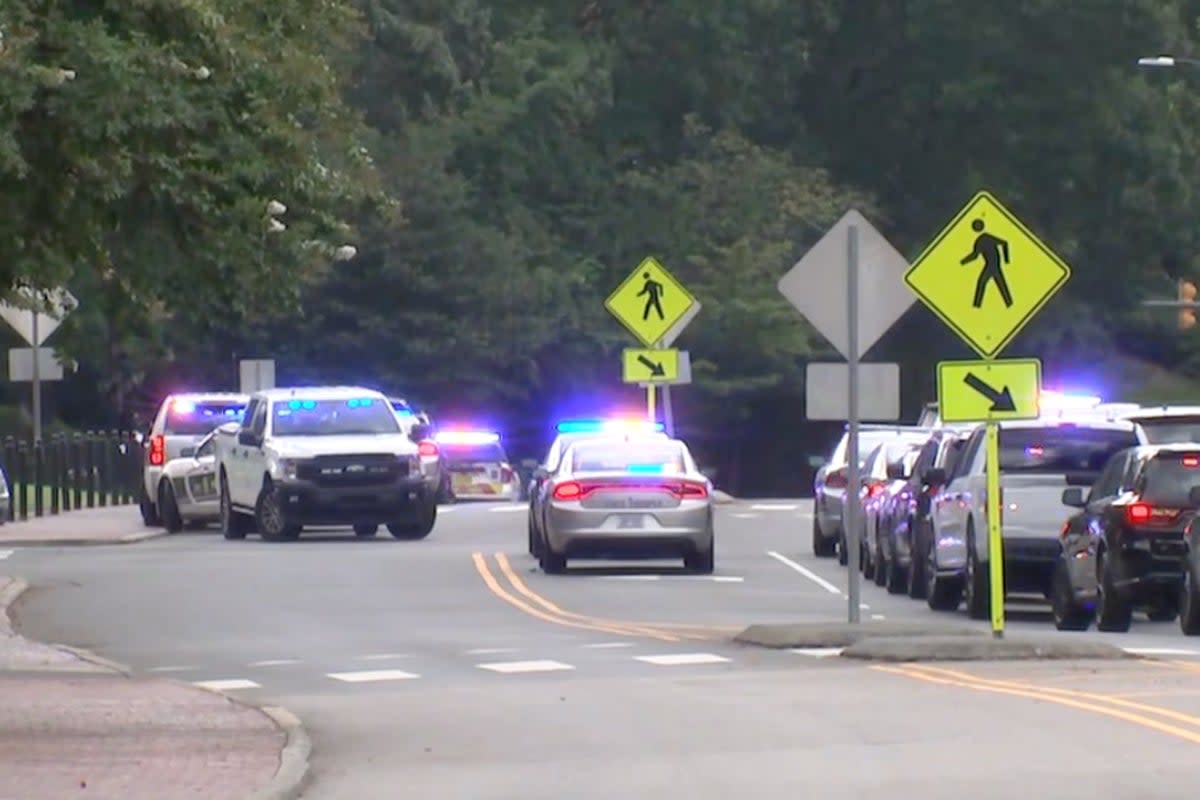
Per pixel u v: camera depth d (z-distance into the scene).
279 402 147.12
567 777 52.22
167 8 65.62
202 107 66.25
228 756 55.16
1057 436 101.38
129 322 73.56
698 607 103.69
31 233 65.94
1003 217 78.31
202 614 100.31
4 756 55.22
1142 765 51.59
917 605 107.94
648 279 160.12
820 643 82.56
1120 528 91.19
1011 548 99.19
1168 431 105.38
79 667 79.62
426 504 146.00
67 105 62.44
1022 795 47.94
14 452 163.75
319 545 140.75
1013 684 68.38
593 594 109.69
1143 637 89.25
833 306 84.81
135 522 160.38
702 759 54.25
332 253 81.69
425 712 64.81
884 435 136.50
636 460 121.25
